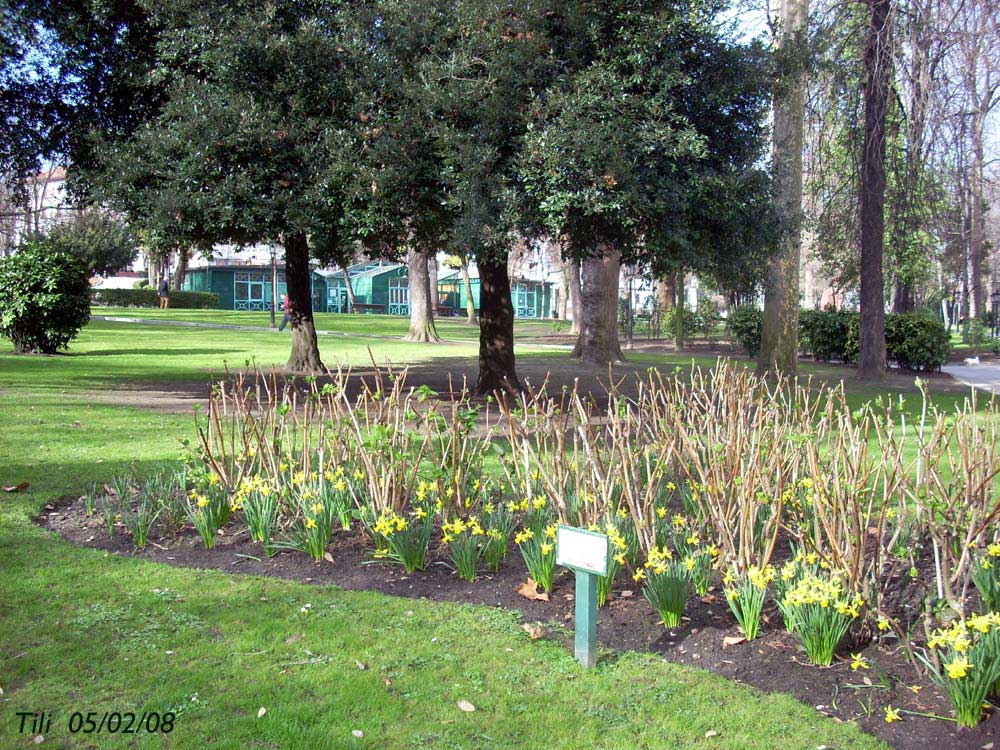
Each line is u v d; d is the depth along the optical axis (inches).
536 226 387.9
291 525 209.8
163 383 545.6
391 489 204.8
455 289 2460.6
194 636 158.4
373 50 404.2
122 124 492.1
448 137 368.5
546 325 1806.1
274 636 159.0
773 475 203.8
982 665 128.9
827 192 759.1
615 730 129.6
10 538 207.0
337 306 2527.1
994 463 168.4
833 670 147.3
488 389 505.4
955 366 1031.0
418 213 413.1
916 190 673.6
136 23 466.3
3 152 493.7
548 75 386.3
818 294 1708.9
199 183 409.7
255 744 124.0
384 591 182.5
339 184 398.3
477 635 161.0
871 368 730.2
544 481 207.2
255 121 398.6
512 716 133.3
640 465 223.0
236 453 249.3
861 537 154.9
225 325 1397.6
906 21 565.3
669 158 376.2
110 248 1931.6
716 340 1279.5
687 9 384.8
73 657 148.2
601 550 144.2
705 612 170.7
